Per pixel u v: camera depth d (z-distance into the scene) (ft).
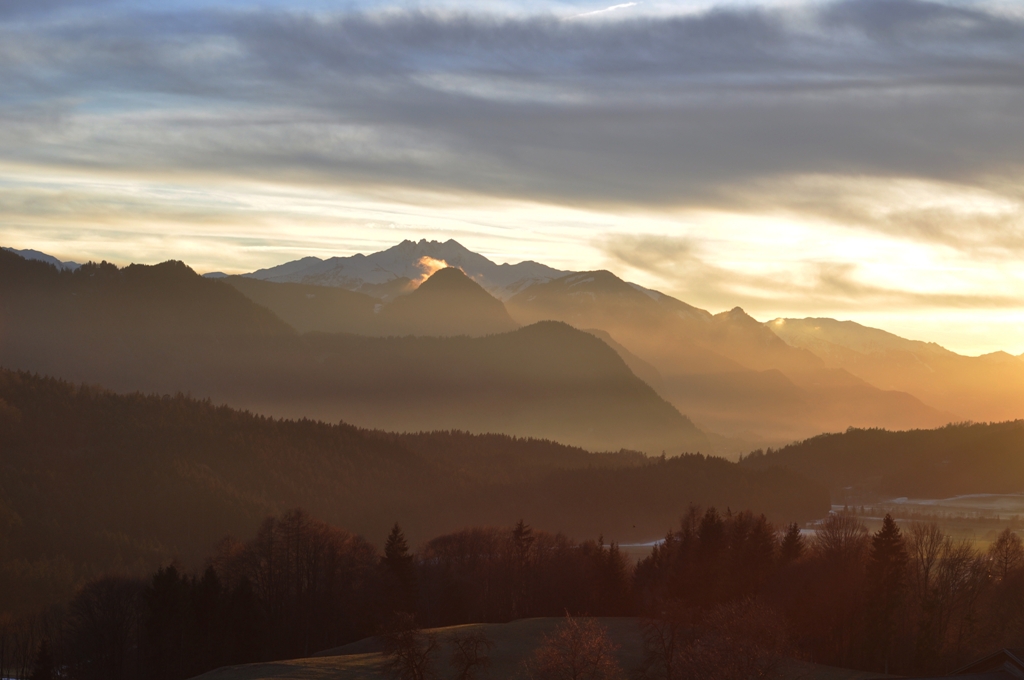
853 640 398.21
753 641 274.98
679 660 280.31
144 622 409.69
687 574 455.63
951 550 484.74
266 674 293.64
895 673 379.35
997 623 404.98
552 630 388.57
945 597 413.80
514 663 329.52
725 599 437.58
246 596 425.69
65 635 473.26
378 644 392.88
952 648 392.88
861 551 440.86
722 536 466.70
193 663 391.45
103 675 412.16
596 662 287.48
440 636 369.91
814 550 477.36
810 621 401.49
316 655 386.32
